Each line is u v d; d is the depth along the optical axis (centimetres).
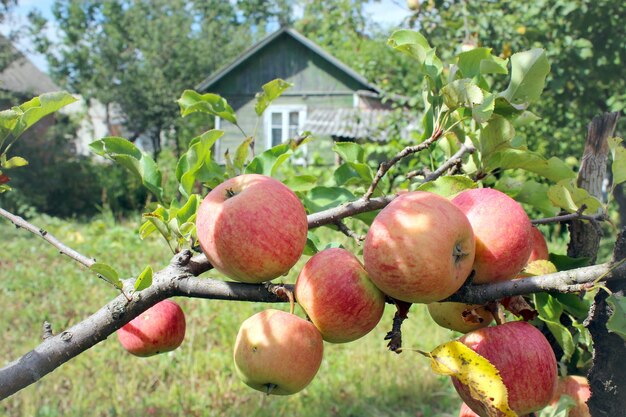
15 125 192
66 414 568
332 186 232
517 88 203
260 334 164
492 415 149
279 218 162
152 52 3394
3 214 179
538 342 160
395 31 224
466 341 163
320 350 167
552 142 1001
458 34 851
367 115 1878
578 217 193
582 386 205
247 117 2284
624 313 137
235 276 166
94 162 2836
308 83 2236
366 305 161
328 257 167
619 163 179
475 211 160
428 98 221
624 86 952
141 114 3419
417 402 602
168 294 168
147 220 199
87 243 1392
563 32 855
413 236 146
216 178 224
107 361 696
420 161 966
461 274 150
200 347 742
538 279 152
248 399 611
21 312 891
